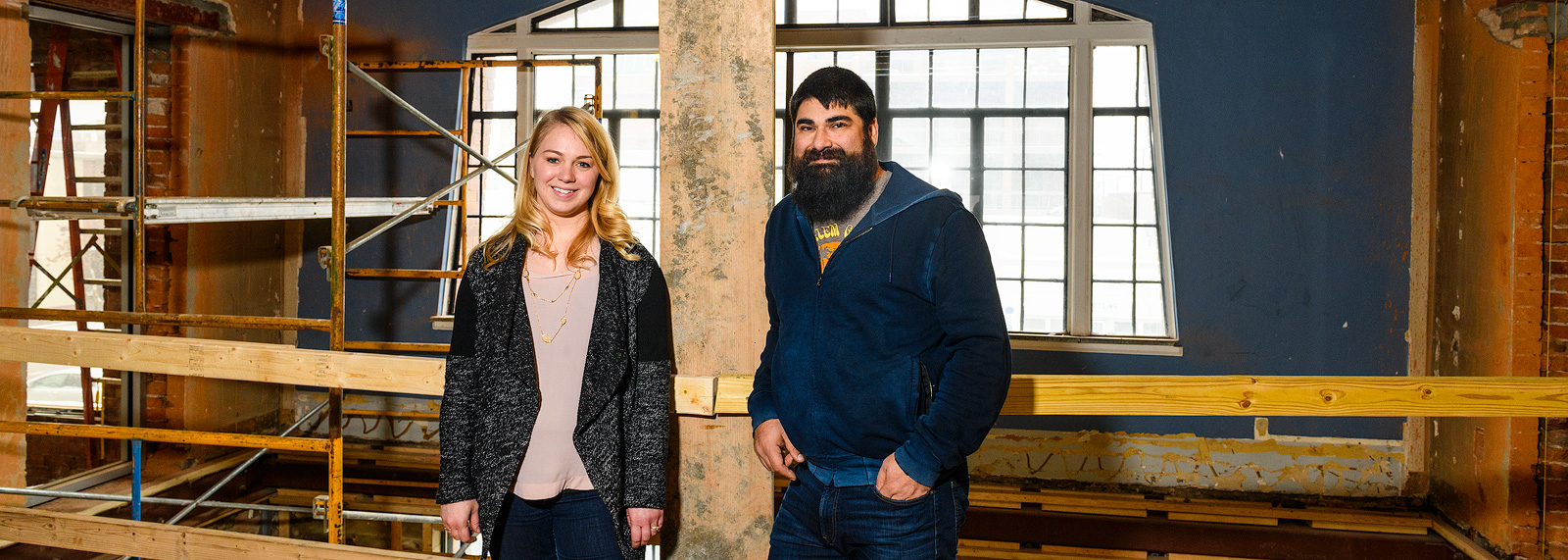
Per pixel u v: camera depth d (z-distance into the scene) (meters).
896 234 1.41
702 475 1.86
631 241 1.66
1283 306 4.62
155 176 4.55
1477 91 4.03
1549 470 3.71
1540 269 3.70
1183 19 4.69
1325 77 4.55
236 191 4.91
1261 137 4.62
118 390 4.67
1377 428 4.57
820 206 1.43
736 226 1.81
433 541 5.08
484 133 5.43
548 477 1.57
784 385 1.51
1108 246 5.10
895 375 1.42
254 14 5.01
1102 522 4.42
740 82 1.80
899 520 1.44
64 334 2.04
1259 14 4.61
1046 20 5.02
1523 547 3.76
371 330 5.23
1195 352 4.73
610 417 1.58
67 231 4.92
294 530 5.12
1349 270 4.56
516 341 1.58
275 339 5.28
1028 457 4.84
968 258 1.37
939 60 5.23
